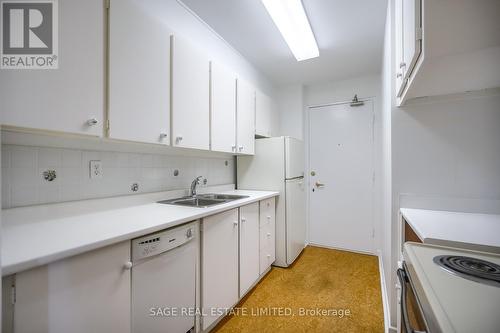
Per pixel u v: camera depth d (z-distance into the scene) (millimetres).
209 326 1494
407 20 1045
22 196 1091
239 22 2002
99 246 844
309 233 3387
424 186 1425
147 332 1049
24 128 883
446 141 1380
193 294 1328
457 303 483
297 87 3340
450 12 762
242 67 2592
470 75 1003
